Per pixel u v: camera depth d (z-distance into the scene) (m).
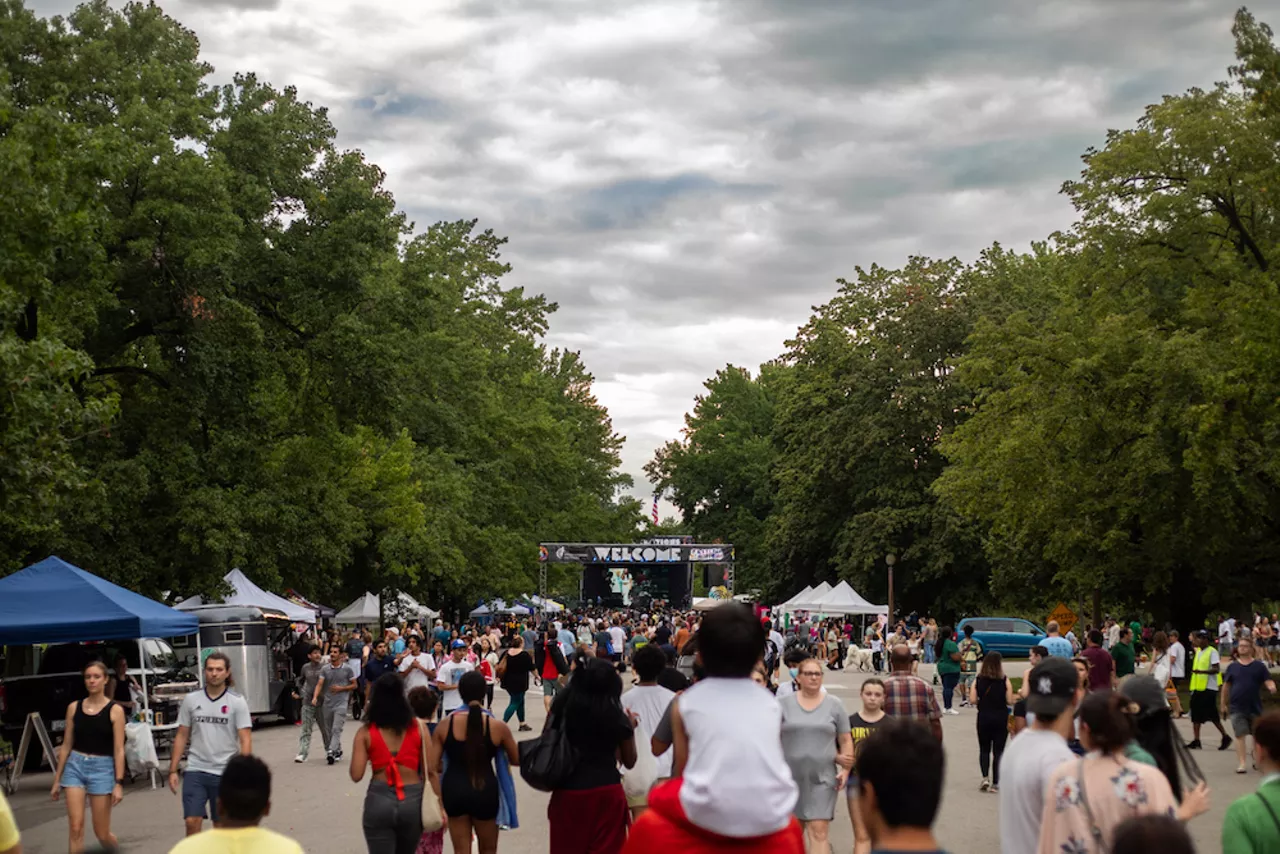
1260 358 24.58
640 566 74.06
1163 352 31.31
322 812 16.22
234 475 34.31
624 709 9.48
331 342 33.66
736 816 4.64
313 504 38.34
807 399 67.56
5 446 16.70
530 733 26.20
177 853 5.21
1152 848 3.98
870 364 62.69
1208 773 18.62
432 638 51.97
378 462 46.97
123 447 32.81
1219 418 27.55
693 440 110.38
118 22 31.75
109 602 19.98
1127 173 33.44
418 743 9.74
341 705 22.45
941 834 13.96
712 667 4.89
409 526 46.69
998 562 50.53
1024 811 6.62
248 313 31.38
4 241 17.64
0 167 17.48
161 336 31.98
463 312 66.75
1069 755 6.62
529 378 70.44
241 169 33.06
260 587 37.53
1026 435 34.44
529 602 71.56
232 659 30.59
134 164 28.05
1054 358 34.59
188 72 32.12
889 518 60.41
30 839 15.02
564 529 72.69
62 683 23.52
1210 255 32.62
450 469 54.81
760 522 101.44
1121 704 6.69
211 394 32.69
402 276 38.41
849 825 15.32
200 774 10.98
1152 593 38.84
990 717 17.14
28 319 25.75
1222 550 33.91
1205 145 31.95
